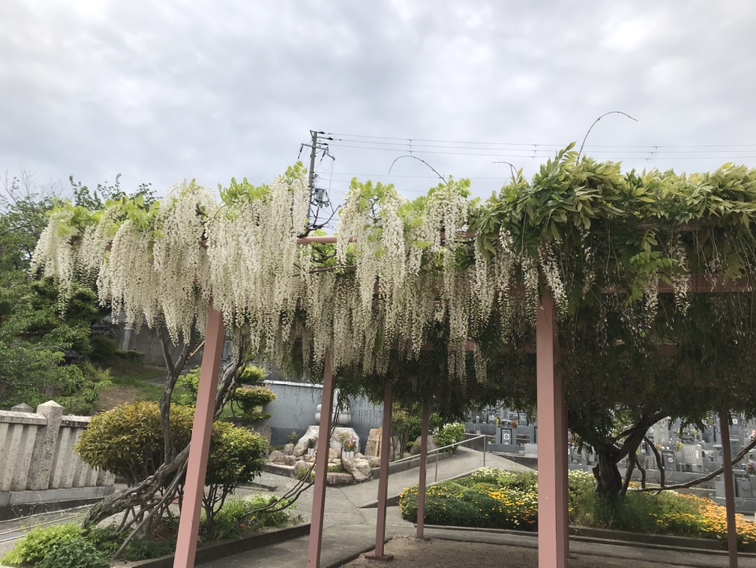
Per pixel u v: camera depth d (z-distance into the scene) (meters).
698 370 4.41
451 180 2.99
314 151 13.55
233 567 4.86
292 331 4.93
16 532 5.22
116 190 15.29
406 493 8.99
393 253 3.01
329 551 5.91
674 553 7.14
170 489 4.73
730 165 2.53
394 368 5.70
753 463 10.55
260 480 9.84
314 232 3.60
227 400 5.30
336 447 11.49
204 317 3.94
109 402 11.34
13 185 12.68
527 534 7.93
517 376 5.62
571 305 2.95
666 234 2.68
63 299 3.48
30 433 6.41
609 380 4.95
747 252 2.55
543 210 2.62
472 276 3.26
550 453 2.70
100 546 4.40
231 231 3.19
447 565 5.70
